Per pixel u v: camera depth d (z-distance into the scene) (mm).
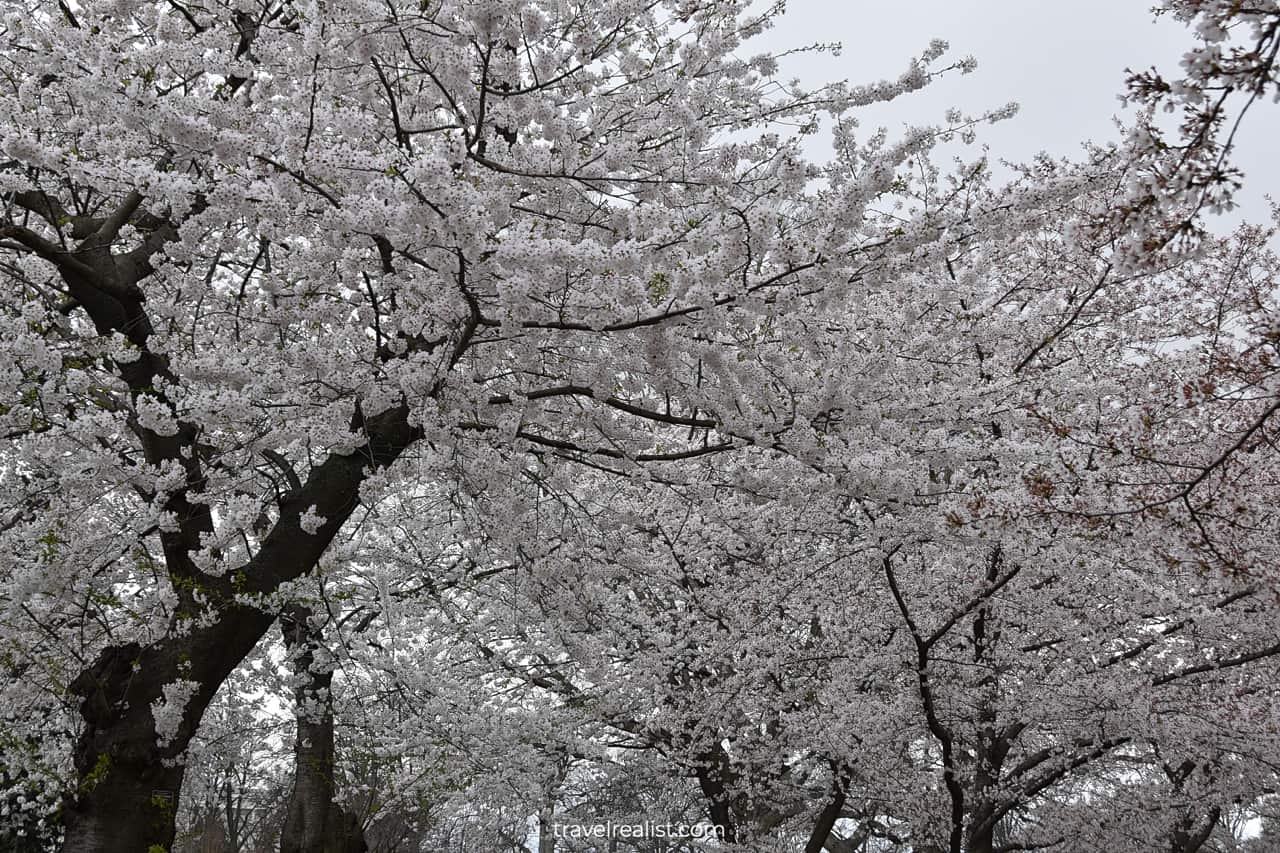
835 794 9719
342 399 5125
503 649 11680
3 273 5746
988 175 7418
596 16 5414
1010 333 6773
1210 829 10391
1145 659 8039
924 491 5641
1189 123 2930
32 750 6398
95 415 4789
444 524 9398
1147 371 7242
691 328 4637
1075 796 11117
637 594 11164
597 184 5043
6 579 5422
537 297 4355
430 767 9922
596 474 8414
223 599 5184
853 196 3633
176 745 4969
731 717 10000
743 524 7793
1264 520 6012
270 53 4914
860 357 5336
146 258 5891
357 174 4156
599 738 12203
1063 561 6605
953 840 8102
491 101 5203
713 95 5793
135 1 5406
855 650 8695
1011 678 8688
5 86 5844
